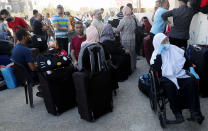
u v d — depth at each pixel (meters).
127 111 3.06
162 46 2.55
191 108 2.32
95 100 2.75
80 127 2.76
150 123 2.70
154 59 2.57
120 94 3.67
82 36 3.51
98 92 2.75
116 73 3.49
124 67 4.19
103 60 2.77
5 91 4.45
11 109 3.52
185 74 2.57
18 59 3.25
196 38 4.54
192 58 3.27
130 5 5.86
